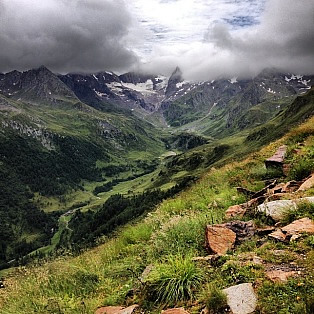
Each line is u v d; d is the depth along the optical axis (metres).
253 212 11.16
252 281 6.68
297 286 6.12
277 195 11.66
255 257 7.58
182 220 11.81
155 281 7.86
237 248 8.84
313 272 6.46
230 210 12.07
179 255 8.51
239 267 7.27
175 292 7.28
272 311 5.72
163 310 7.11
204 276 7.51
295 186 13.02
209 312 6.22
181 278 7.42
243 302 6.07
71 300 9.55
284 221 9.73
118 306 8.05
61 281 11.12
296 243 7.93
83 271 11.30
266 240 8.81
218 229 9.65
